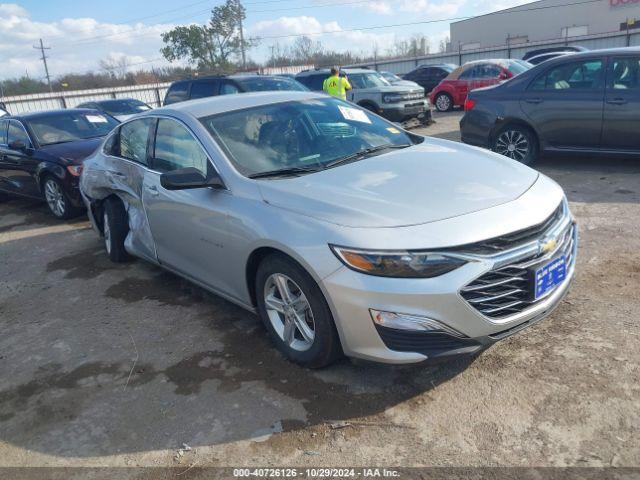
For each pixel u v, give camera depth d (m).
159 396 3.27
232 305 4.37
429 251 2.69
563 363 3.14
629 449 2.50
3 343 4.17
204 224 3.74
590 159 8.23
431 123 14.14
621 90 6.96
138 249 4.95
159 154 4.43
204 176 3.70
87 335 4.14
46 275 5.56
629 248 4.68
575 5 49.53
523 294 2.91
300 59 51.75
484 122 8.20
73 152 7.65
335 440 2.75
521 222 2.87
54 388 3.48
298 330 3.37
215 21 44.53
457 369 3.20
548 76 7.59
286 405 3.05
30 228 7.56
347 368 3.31
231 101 4.39
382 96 13.06
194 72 43.50
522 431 2.68
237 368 3.46
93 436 2.98
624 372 3.01
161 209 4.27
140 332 4.09
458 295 2.69
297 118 4.19
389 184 3.25
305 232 2.99
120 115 14.73
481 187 3.18
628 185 6.62
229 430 2.90
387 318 2.75
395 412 2.90
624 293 3.88
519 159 8.04
